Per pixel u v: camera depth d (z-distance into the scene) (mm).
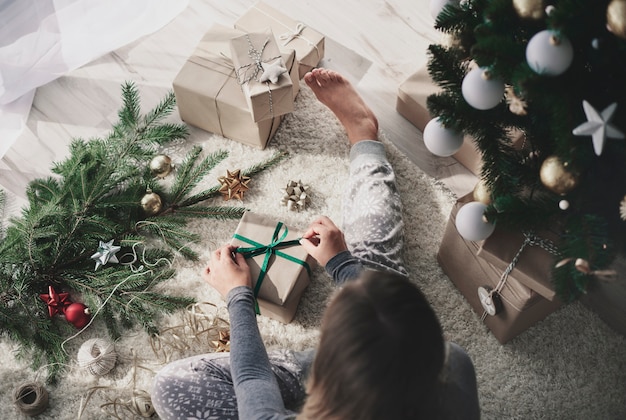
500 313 1298
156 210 1491
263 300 1312
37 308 1394
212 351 1401
